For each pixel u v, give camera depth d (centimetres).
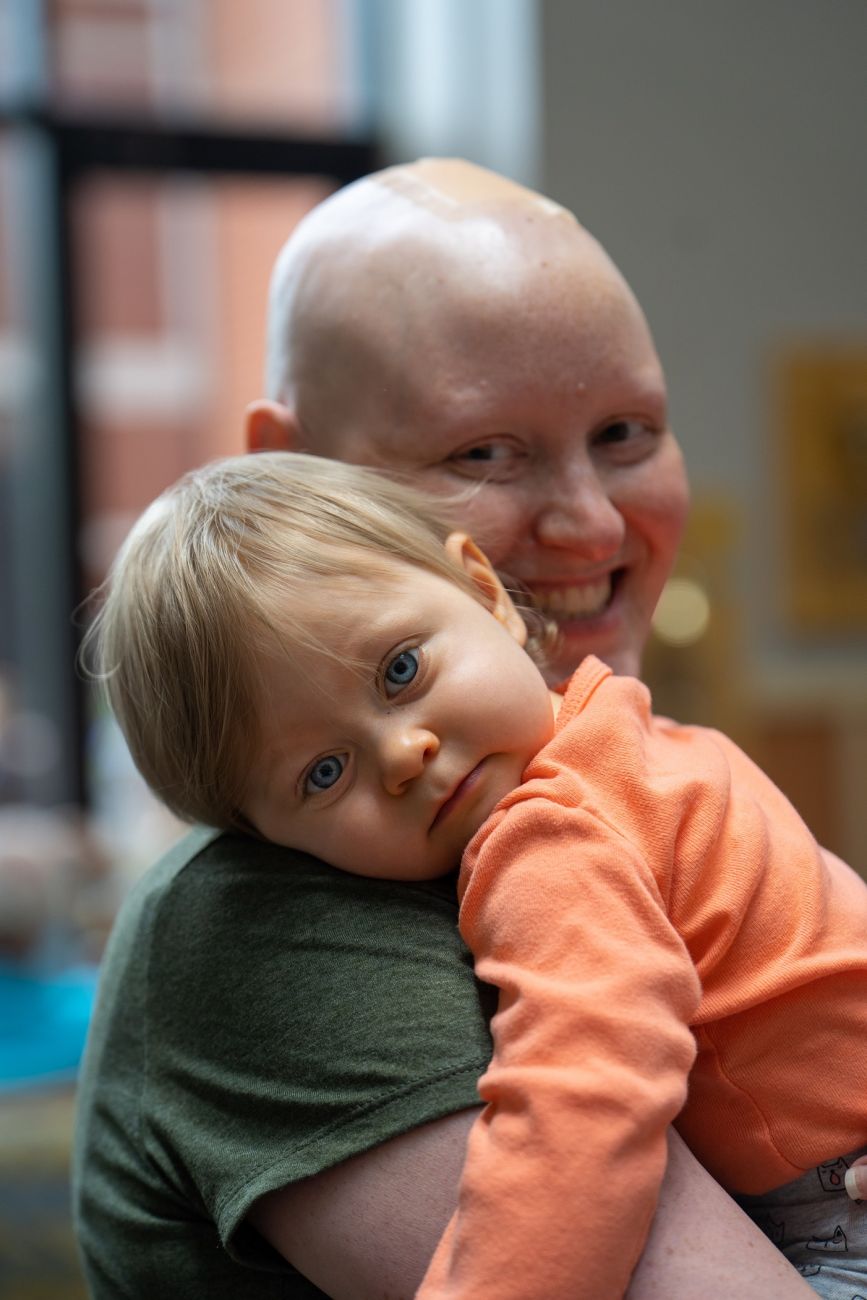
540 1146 71
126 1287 93
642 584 110
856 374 329
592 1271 70
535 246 102
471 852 84
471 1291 70
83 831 298
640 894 78
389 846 87
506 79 315
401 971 83
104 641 98
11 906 262
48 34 326
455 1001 82
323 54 348
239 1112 85
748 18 317
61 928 262
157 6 334
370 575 89
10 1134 199
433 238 102
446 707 86
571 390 101
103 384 338
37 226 329
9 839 283
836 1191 87
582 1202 70
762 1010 85
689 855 84
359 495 95
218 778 91
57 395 332
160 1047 92
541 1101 72
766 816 92
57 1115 205
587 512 101
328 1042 82
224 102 341
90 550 339
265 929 89
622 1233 70
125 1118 94
